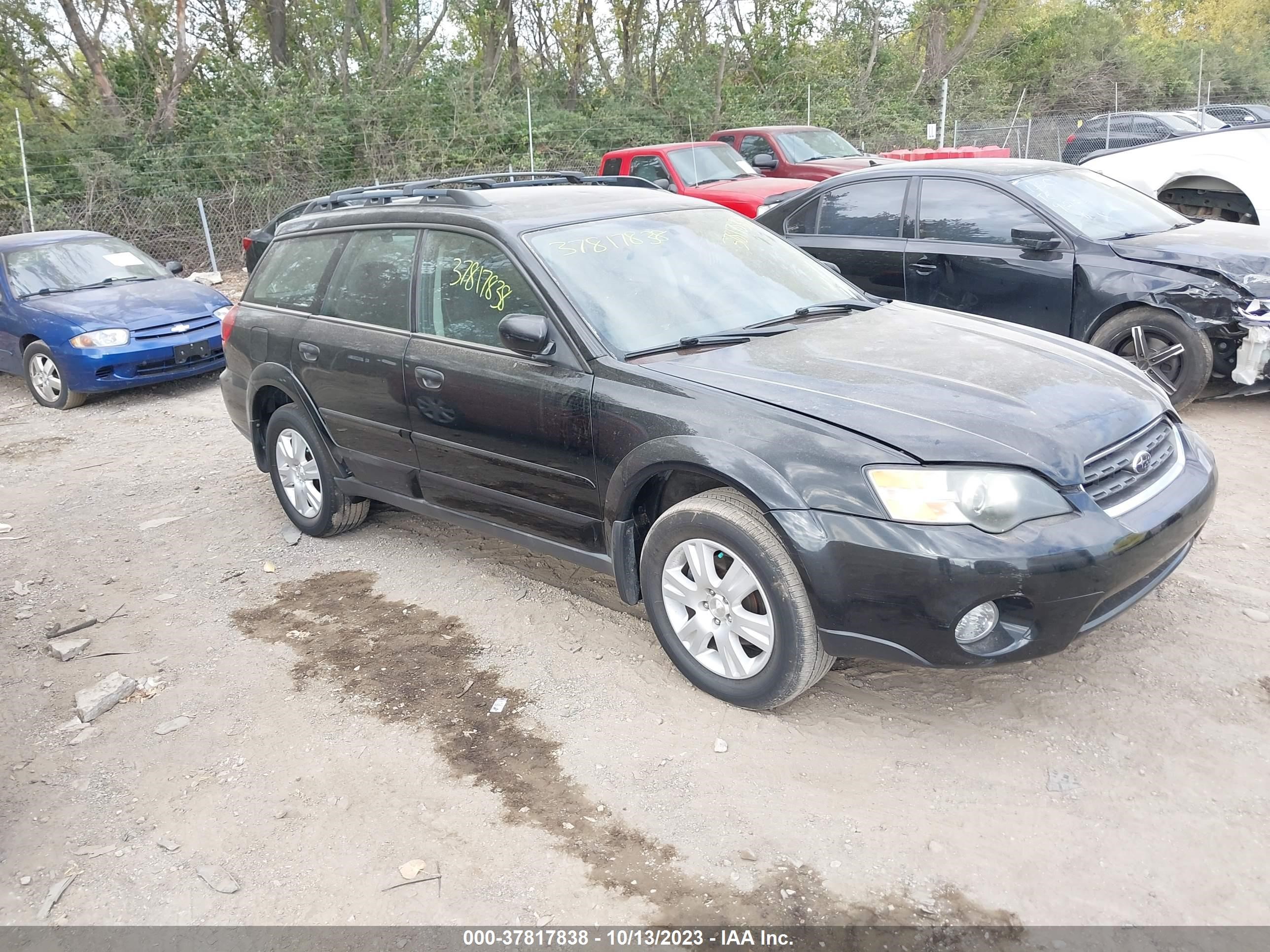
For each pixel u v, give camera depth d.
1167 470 3.38
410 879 2.84
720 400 3.36
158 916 2.77
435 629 4.28
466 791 3.21
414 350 4.34
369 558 5.10
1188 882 2.64
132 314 8.89
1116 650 3.72
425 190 4.69
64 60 18.75
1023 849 2.80
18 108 18.88
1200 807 2.90
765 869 2.79
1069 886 2.66
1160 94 30.30
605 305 3.88
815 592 3.09
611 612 4.32
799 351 3.69
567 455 3.78
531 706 3.65
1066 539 2.92
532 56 23.19
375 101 18.81
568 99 22.77
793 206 7.96
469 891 2.78
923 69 27.25
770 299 4.21
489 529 4.39
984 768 3.14
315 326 4.93
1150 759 3.12
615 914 2.67
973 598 2.91
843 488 3.04
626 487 3.56
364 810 3.15
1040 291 6.51
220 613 4.59
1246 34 35.81
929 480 2.96
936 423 3.09
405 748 3.46
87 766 3.49
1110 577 2.97
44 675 4.14
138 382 8.83
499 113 19.56
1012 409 3.17
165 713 3.79
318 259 5.10
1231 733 3.21
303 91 18.42
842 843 2.87
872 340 3.82
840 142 14.55
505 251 4.05
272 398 5.45
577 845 2.93
